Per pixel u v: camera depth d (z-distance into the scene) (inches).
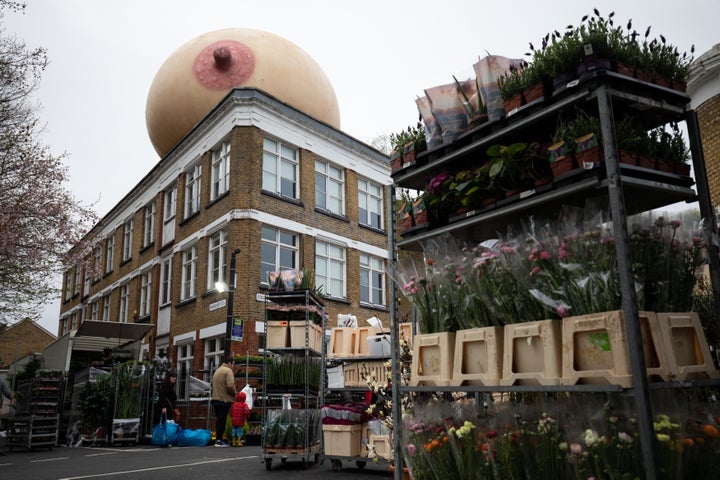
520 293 131.3
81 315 1266.0
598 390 111.7
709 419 119.1
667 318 120.8
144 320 901.8
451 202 162.4
